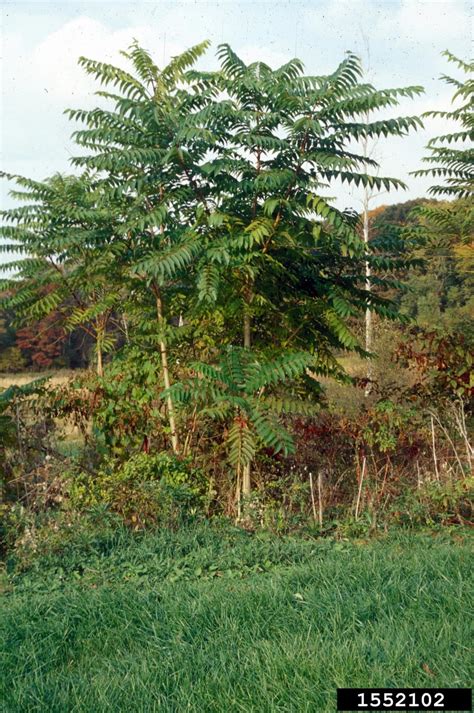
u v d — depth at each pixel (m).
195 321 8.54
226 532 6.49
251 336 8.44
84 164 7.75
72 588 4.95
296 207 7.34
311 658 3.46
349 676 3.27
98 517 6.36
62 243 8.70
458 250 13.43
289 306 8.20
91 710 3.23
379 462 8.29
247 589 4.62
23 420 8.20
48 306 10.08
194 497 7.27
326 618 4.02
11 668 3.75
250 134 7.00
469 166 12.40
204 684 3.35
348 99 6.89
